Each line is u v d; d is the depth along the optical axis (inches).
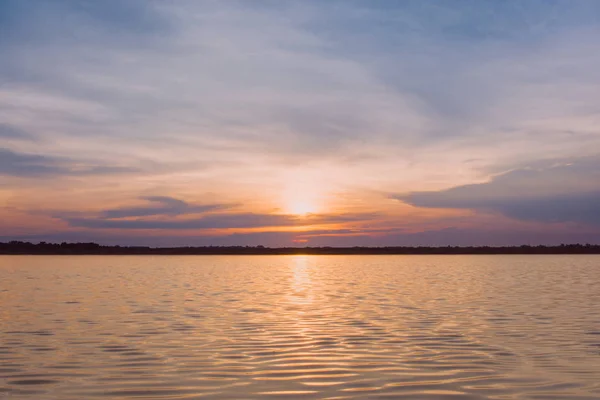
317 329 1147.9
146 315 1384.1
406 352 906.7
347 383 714.2
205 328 1166.3
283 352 909.8
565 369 784.9
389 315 1370.6
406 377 743.1
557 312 1423.5
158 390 684.1
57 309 1517.0
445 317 1330.0
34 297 1873.8
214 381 725.3
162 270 4259.4
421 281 2743.6
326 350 924.6
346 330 1133.1
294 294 1991.9
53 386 704.4
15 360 855.1
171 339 1035.3
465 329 1143.0
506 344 972.6
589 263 5821.9
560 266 4884.4
